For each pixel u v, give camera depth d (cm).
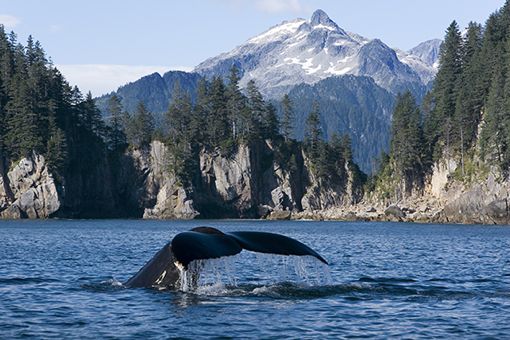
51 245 14112
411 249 13550
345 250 13100
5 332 4588
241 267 8312
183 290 5788
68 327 4706
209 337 4422
